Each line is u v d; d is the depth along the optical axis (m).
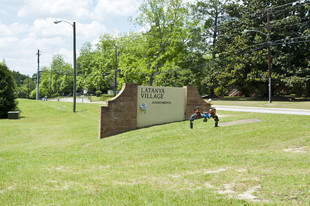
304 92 52.47
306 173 5.75
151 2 46.56
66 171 8.09
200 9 55.22
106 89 87.25
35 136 19.91
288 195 4.67
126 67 47.88
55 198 5.36
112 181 6.52
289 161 6.95
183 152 9.61
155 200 4.82
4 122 29.95
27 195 5.73
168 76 49.91
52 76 106.44
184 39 49.47
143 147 11.58
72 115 33.25
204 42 56.25
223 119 15.85
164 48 47.91
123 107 16.50
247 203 4.38
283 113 18.53
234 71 43.72
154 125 17.27
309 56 40.06
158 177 6.61
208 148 9.86
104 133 15.99
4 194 5.85
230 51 44.84
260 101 37.56
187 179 6.15
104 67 69.62
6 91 38.06
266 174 6.00
